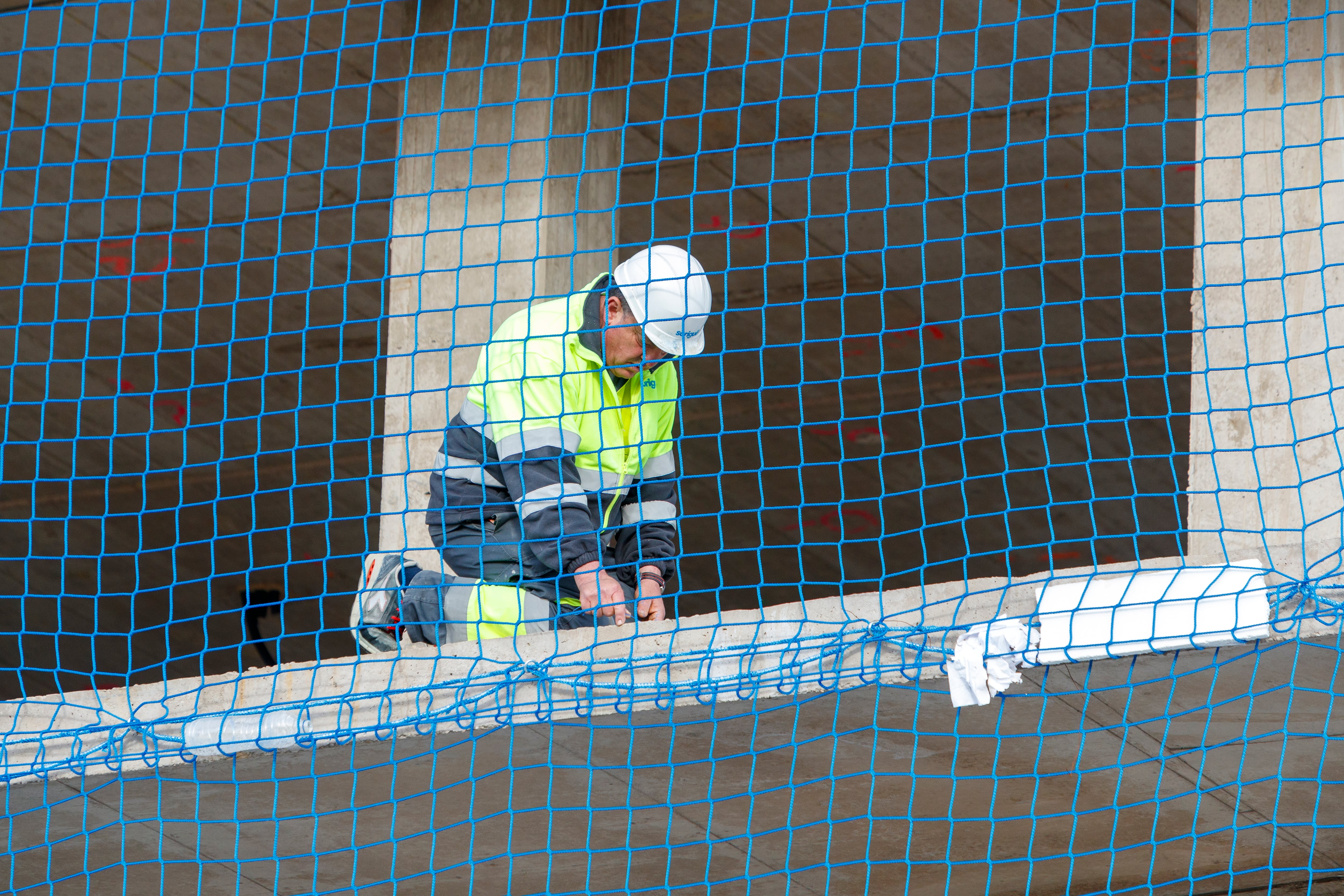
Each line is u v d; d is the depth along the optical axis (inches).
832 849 879.7
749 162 1454.2
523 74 1077.1
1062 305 1619.1
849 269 1587.1
